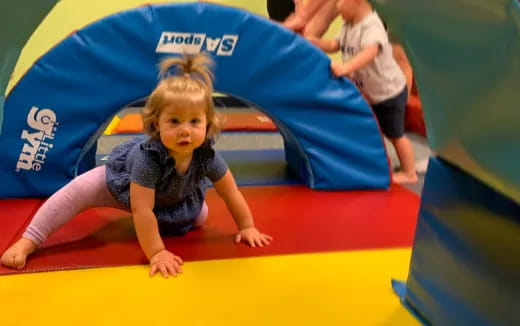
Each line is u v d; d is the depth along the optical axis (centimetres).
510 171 66
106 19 142
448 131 77
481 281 79
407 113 280
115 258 113
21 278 104
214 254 117
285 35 151
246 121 262
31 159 146
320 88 157
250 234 124
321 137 161
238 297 99
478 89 64
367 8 193
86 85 144
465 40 61
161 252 111
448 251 86
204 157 117
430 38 69
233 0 311
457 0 57
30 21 73
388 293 102
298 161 175
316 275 108
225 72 149
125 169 121
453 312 85
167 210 122
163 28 144
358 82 196
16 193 147
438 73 72
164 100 106
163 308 95
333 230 132
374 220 140
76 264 110
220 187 123
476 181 79
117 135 237
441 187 88
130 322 90
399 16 73
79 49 142
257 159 198
